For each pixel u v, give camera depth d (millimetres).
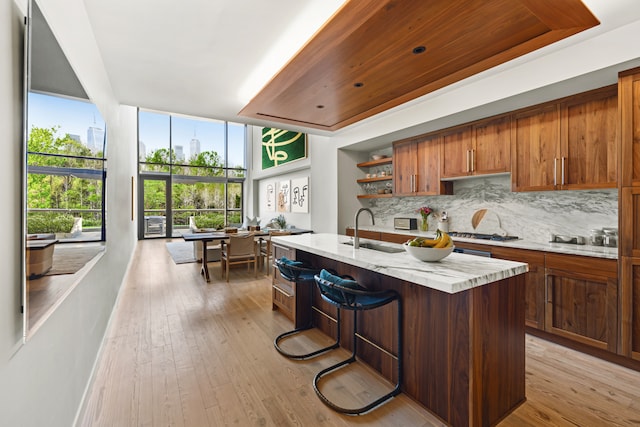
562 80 2307
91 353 1935
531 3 1585
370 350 2146
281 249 3107
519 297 1738
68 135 1293
